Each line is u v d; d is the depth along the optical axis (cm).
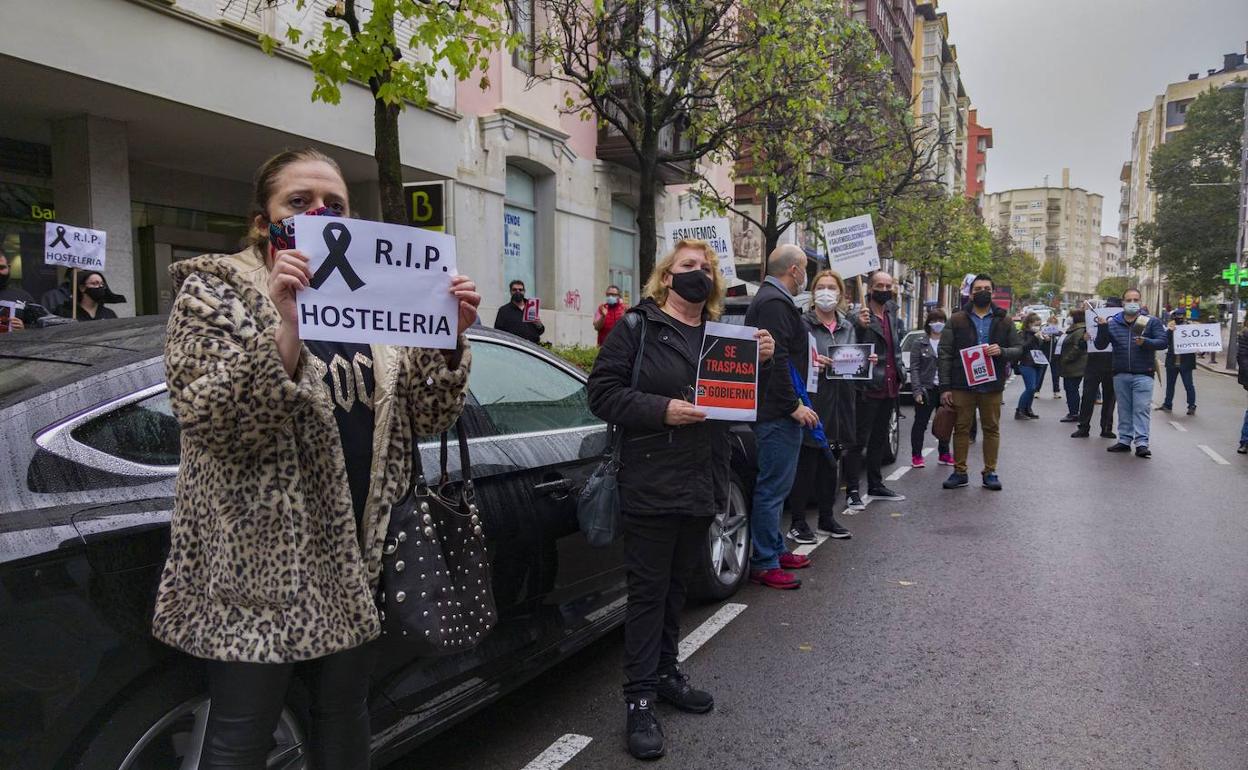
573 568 351
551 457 350
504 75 1289
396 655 260
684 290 322
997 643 417
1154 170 4734
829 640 423
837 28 1127
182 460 180
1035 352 1471
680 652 410
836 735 326
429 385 198
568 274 1493
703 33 937
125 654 196
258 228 191
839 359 601
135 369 236
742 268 2403
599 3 845
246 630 171
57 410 216
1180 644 414
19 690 180
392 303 180
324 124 948
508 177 1376
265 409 160
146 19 756
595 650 423
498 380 349
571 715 349
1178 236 4562
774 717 342
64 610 188
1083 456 1029
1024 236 18712
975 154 9412
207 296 166
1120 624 442
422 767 307
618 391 310
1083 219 19200
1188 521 677
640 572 319
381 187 614
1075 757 307
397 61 625
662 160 1060
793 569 543
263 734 182
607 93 963
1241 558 567
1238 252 3250
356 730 201
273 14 871
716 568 477
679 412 301
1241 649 407
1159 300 7312
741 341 319
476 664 296
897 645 416
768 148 1257
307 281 167
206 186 1123
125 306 857
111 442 220
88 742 195
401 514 196
